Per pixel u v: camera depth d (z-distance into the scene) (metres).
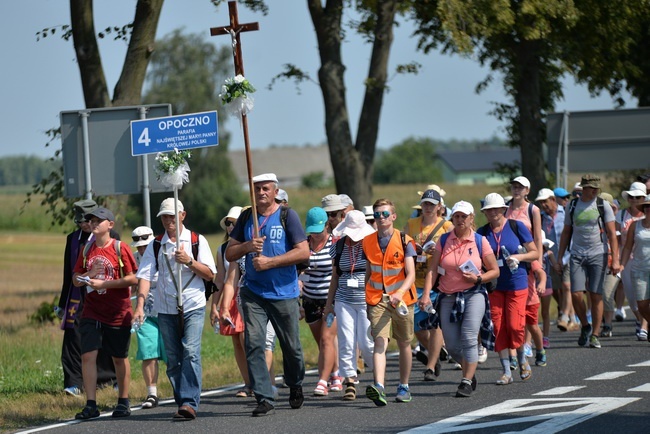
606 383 29.61
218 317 30.38
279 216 27.34
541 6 61.81
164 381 35.03
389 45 60.97
